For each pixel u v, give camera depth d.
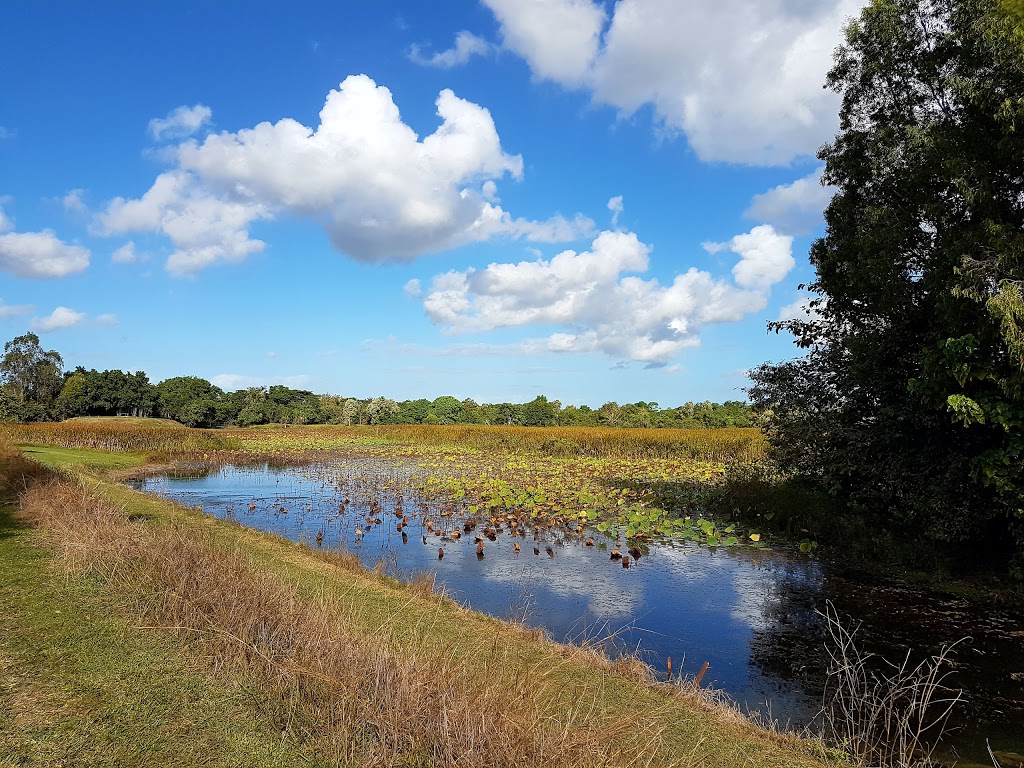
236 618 4.64
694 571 9.29
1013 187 8.83
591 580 8.76
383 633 5.18
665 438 30.33
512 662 4.97
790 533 11.88
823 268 11.29
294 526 12.54
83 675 3.90
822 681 5.72
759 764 3.80
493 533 11.38
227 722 3.47
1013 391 7.51
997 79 8.07
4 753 3.00
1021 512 7.99
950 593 8.34
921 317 9.66
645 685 4.95
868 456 10.95
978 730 4.77
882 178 10.40
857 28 10.65
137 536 6.64
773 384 13.19
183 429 39.66
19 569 6.10
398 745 3.33
